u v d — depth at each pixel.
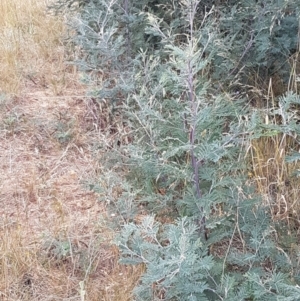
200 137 2.65
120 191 3.37
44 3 6.62
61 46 5.63
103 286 2.83
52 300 2.76
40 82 4.96
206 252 2.50
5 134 4.17
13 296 2.78
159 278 2.21
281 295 2.22
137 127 3.43
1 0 6.66
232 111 3.14
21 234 3.17
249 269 2.53
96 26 4.32
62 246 3.03
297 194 3.14
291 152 3.36
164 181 3.17
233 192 2.72
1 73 5.02
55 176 3.75
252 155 3.23
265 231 2.56
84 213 3.39
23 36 5.89
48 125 4.24
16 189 3.61
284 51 3.93
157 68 3.93
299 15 3.73
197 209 2.60
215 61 3.86
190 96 2.57
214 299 2.44
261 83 4.07
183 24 4.11
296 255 2.72
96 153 3.80
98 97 3.94
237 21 3.95
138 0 4.26
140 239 2.51
